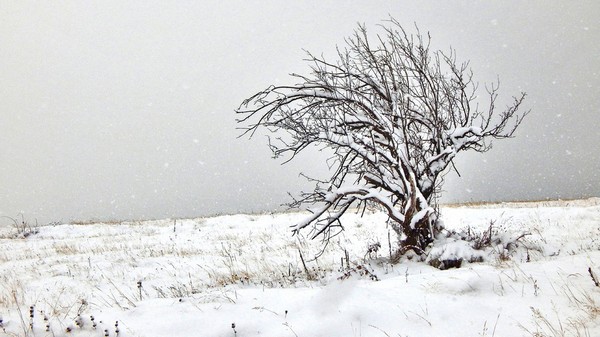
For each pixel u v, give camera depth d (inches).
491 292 201.3
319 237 581.6
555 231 423.2
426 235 339.6
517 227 490.6
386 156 312.5
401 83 347.6
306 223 326.6
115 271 395.2
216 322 181.9
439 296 197.5
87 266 420.8
